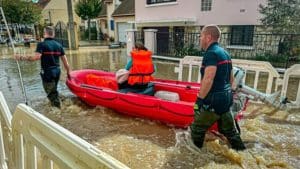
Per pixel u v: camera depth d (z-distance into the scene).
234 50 10.85
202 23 11.98
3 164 2.29
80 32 29.50
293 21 9.11
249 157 3.25
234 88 3.88
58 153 1.31
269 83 5.41
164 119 4.34
